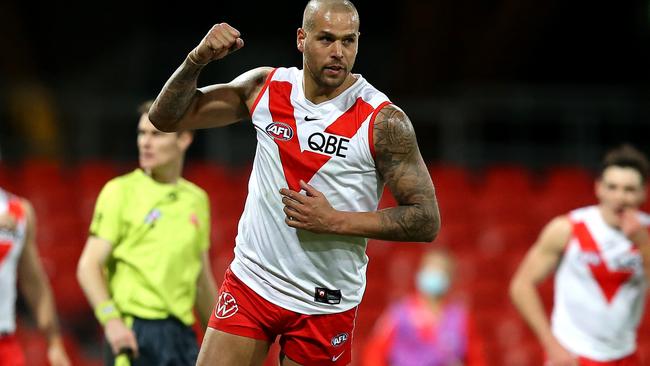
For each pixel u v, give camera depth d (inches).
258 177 590.2
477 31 2576.3
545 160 2244.1
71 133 2268.7
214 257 1726.1
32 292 890.1
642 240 862.5
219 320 613.0
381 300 1662.2
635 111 2186.3
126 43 2655.0
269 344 617.3
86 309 1670.8
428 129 2277.3
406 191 565.9
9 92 2444.6
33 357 1433.3
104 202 783.1
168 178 799.7
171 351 768.3
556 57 2669.8
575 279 887.1
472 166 2146.9
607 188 871.1
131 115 2100.1
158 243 776.9
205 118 601.3
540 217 1931.6
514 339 1578.5
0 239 853.2
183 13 2689.5
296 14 2677.2
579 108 2197.3
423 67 2596.0
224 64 2498.8
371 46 2714.1
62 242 1753.2
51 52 2669.8
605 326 879.1
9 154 2204.7
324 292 593.9
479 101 2206.0
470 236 1855.3
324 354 610.5
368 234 561.3
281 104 578.9
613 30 2645.2
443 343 1147.9
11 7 2513.5
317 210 552.4
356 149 565.0
